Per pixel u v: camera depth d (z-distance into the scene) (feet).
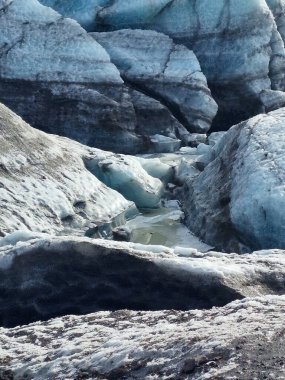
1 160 69.05
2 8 97.09
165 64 102.94
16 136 72.49
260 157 67.72
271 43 111.14
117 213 72.54
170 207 78.23
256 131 72.23
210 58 108.78
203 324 34.81
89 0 107.45
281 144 68.74
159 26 109.09
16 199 66.39
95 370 32.30
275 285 46.39
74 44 96.94
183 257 48.67
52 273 47.01
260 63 108.47
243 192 65.21
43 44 96.58
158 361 31.04
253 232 63.62
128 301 46.03
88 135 94.84
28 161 71.10
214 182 72.90
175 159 91.15
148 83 101.91
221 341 30.78
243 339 30.68
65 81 95.35
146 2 106.73
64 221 68.03
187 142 99.14
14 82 95.45
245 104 108.78
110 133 94.63
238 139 73.92
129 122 95.91
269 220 62.75
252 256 50.60
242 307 36.94
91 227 68.69
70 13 107.45
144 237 69.97
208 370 29.04
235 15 107.24
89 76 95.86
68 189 70.79
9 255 47.62
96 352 33.83
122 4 106.93
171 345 31.94
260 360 29.07
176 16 108.47
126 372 31.17
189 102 102.58
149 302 45.75
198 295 45.16
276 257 50.55
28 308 46.73
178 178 82.23
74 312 46.29
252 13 107.14
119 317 39.70
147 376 30.30
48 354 35.40
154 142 95.76
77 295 46.57
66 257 47.01
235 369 28.68
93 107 94.53
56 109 95.25
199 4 108.06
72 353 34.86
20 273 47.32
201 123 102.94
